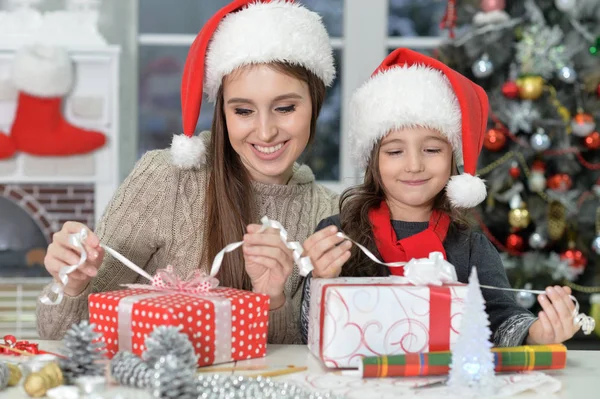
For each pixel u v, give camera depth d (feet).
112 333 3.51
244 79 4.46
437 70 4.63
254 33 4.43
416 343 3.45
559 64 9.89
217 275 4.63
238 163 4.88
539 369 3.51
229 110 4.58
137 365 3.12
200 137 5.08
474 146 4.57
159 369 2.94
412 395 3.10
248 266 4.03
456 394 3.13
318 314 3.57
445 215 4.72
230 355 3.56
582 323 3.63
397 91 4.46
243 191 4.81
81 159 12.27
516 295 10.07
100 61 12.17
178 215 4.85
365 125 4.63
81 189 12.60
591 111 10.02
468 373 3.20
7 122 12.10
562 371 3.57
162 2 13.39
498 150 10.05
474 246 4.73
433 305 3.46
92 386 3.02
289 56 4.45
